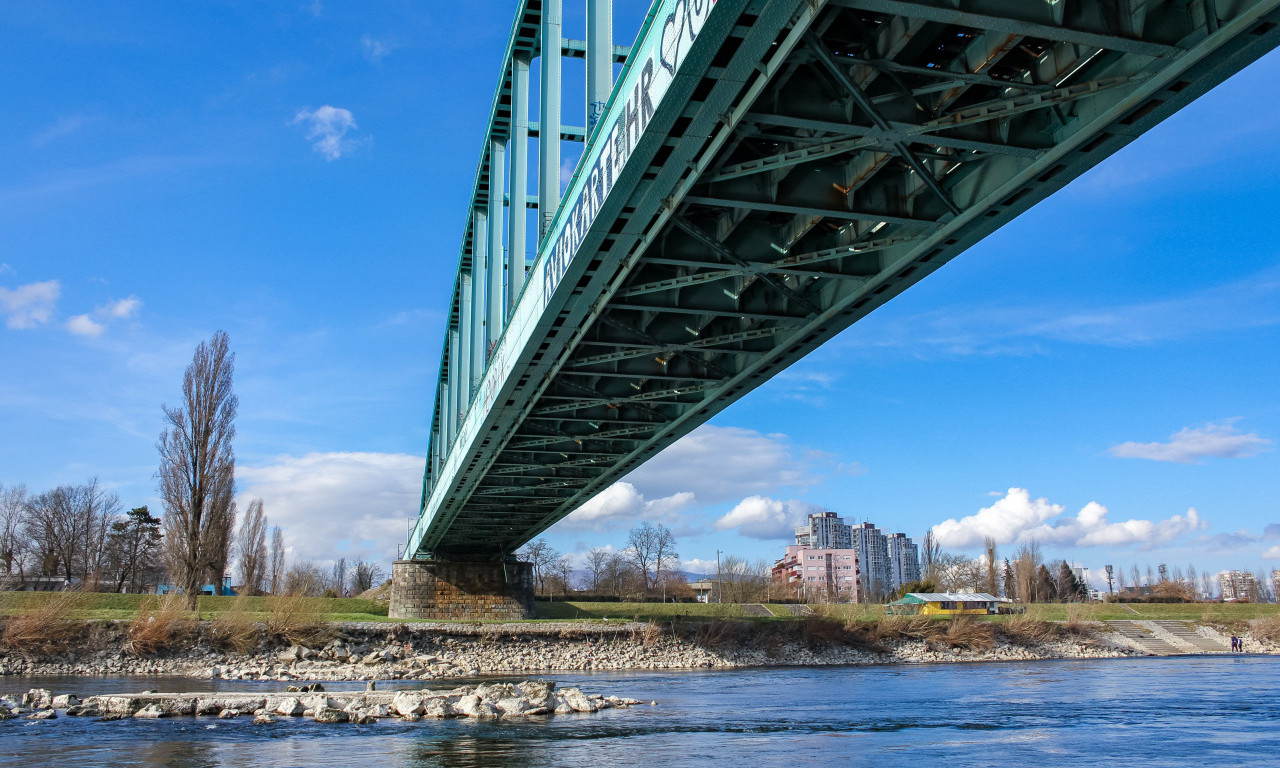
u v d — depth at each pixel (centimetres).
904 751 2525
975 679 5403
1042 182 1820
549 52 2948
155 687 4097
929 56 1670
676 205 1967
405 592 7975
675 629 7162
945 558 15950
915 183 2047
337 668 5228
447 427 5994
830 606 9894
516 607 8188
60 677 4619
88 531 10675
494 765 2178
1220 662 7262
